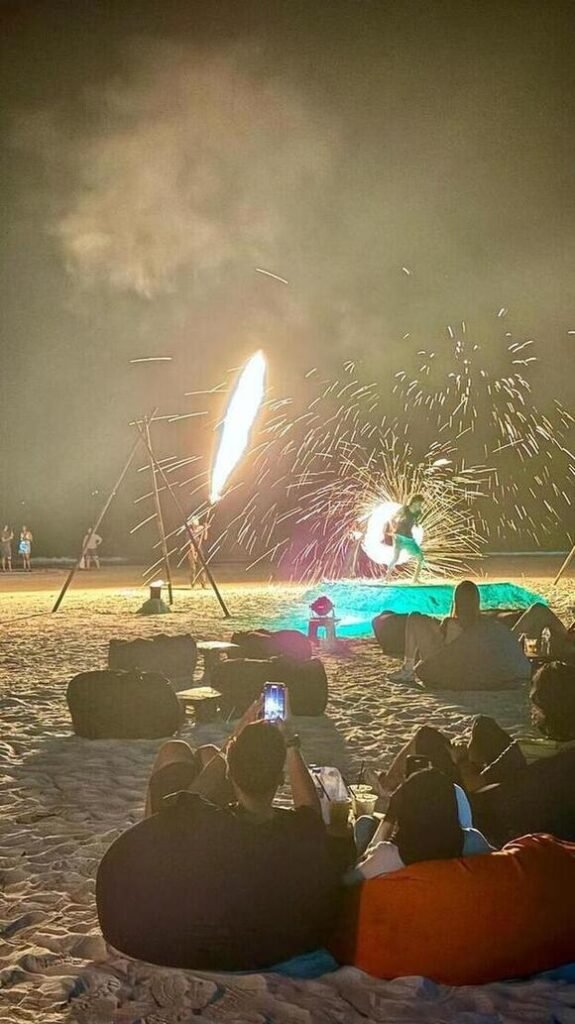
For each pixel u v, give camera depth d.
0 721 9.73
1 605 21.23
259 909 4.34
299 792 4.85
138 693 8.95
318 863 4.41
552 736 8.66
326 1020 4.00
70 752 8.52
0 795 7.21
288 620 17.98
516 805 5.45
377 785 5.88
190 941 4.36
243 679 9.81
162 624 17.55
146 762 8.17
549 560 35.34
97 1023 3.97
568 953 4.32
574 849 4.52
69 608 20.55
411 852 4.53
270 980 4.30
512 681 11.41
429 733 5.93
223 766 4.98
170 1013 4.05
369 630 16.97
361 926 4.34
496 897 4.25
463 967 4.23
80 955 4.59
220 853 4.36
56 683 11.78
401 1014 4.02
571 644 12.05
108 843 6.14
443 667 11.29
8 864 5.80
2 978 4.33
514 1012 4.04
